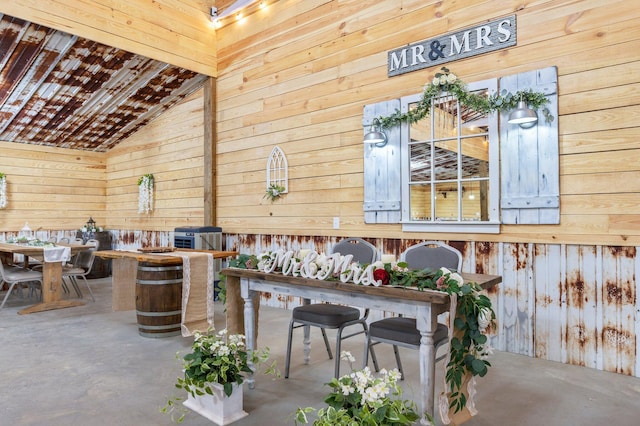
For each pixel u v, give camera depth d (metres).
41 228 7.36
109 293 6.03
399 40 4.06
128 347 3.54
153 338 3.80
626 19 2.96
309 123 4.75
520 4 3.38
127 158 7.53
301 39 4.84
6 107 5.85
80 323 4.35
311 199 4.73
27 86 5.36
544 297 3.26
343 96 4.46
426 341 1.99
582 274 3.11
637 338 2.89
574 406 2.43
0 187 6.86
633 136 2.92
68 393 2.61
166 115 6.64
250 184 5.36
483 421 2.25
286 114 4.97
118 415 2.32
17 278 4.94
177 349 3.49
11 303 5.31
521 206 3.34
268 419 2.26
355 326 4.18
